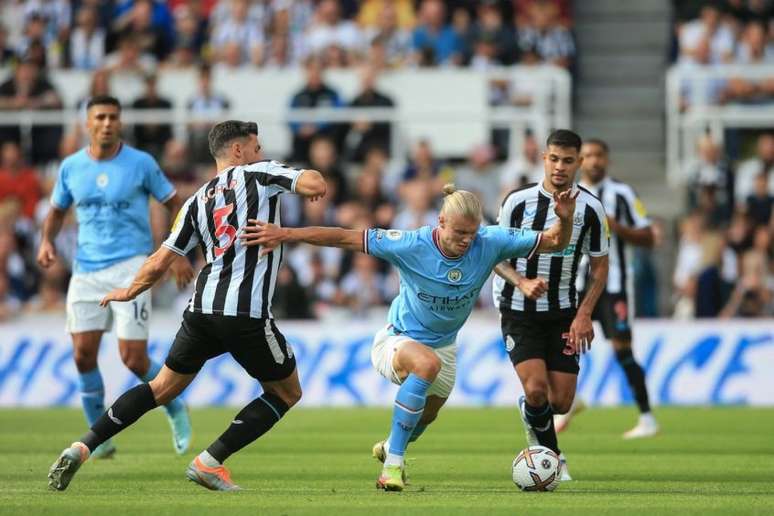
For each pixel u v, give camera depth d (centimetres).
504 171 6247
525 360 2734
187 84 6631
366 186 6091
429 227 2516
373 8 7262
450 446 3688
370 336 5238
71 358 5250
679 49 7212
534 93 6688
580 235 2734
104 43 7088
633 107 7381
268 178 2448
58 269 5953
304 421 4528
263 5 7119
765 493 2564
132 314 3155
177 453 3391
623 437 3947
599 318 3891
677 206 6638
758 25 7056
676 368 5153
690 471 3025
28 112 6419
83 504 2312
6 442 3747
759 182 6075
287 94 6681
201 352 2498
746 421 4462
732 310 5809
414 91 6644
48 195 6216
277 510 2227
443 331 2567
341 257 5916
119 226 3192
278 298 5672
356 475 2928
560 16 7312
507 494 2516
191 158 6406
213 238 2453
